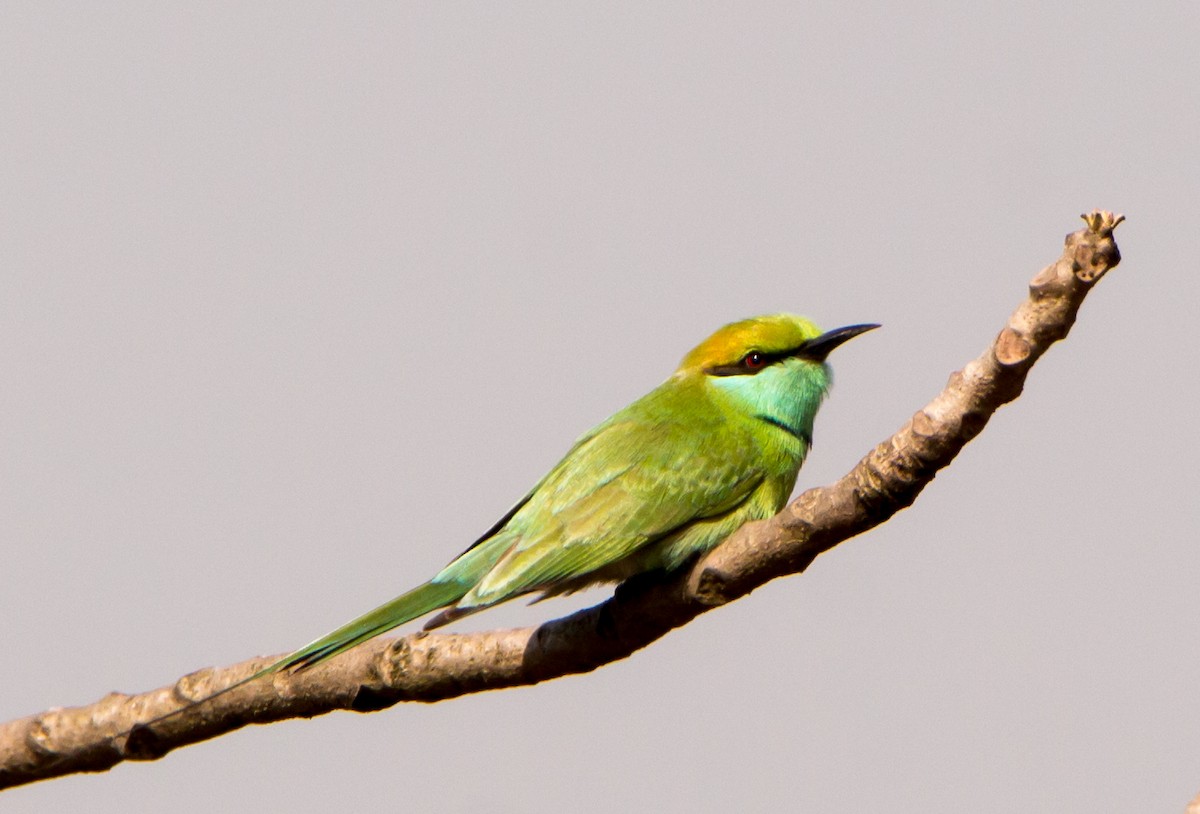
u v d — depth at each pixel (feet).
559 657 35.01
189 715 36.65
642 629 34.37
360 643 36.04
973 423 29.04
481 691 35.94
